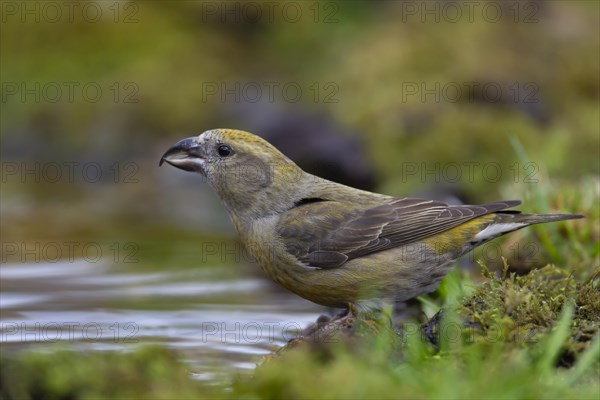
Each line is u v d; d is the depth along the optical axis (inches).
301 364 276.8
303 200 416.5
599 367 279.9
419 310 444.8
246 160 417.1
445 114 726.5
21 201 753.6
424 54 785.6
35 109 872.9
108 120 853.2
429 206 406.9
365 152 731.4
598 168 668.1
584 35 802.2
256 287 516.1
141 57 891.4
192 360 368.8
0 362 287.6
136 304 470.6
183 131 832.9
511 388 257.9
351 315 374.0
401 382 268.1
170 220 705.0
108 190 799.1
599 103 742.5
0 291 493.0
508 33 797.9
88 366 287.1
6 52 904.9
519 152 501.7
